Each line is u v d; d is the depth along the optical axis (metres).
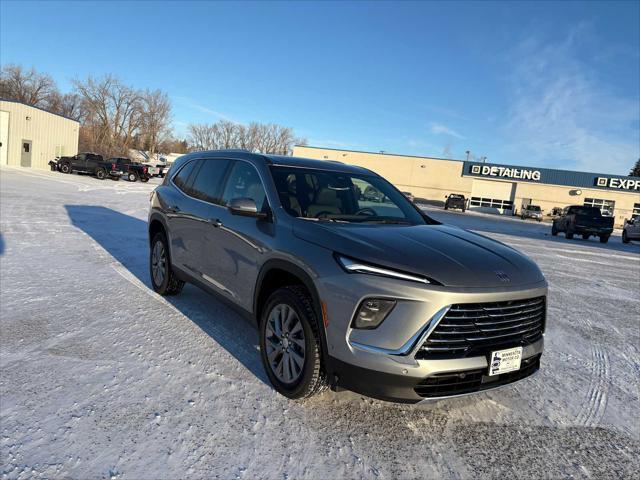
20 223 9.75
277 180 3.72
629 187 50.31
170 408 2.95
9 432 2.57
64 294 5.16
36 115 35.28
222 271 3.96
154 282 5.49
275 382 3.25
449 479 2.50
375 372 2.56
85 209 13.34
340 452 2.64
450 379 2.62
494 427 3.07
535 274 3.04
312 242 3.02
